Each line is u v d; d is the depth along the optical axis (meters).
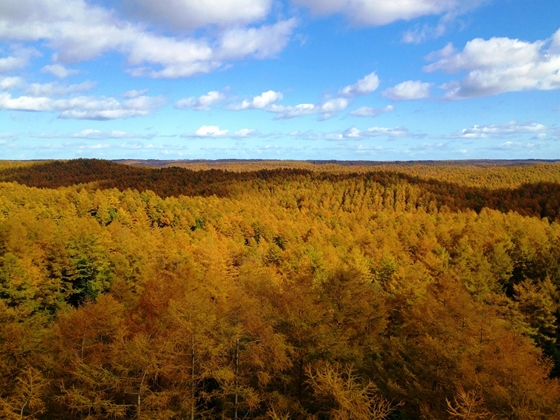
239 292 16.80
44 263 37.81
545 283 32.69
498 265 41.72
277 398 14.83
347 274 22.52
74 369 15.86
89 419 13.67
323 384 12.76
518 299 32.03
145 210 106.94
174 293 23.20
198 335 13.97
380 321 22.25
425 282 32.66
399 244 59.78
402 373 16.77
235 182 182.62
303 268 42.00
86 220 62.03
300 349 15.58
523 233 53.50
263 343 15.23
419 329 18.33
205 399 15.31
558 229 60.78
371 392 14.41
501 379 13.64
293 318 16.27
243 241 76.31
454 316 18.52
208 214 104.00
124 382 13.95
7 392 15.25
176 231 82.50
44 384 14.23
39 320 20.59
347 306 21.28
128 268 39.94
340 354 15.84
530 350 17.61
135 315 21.83
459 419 12.80
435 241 56.75
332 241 66.56
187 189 168.00
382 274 40.38
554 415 12.12
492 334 16.78
